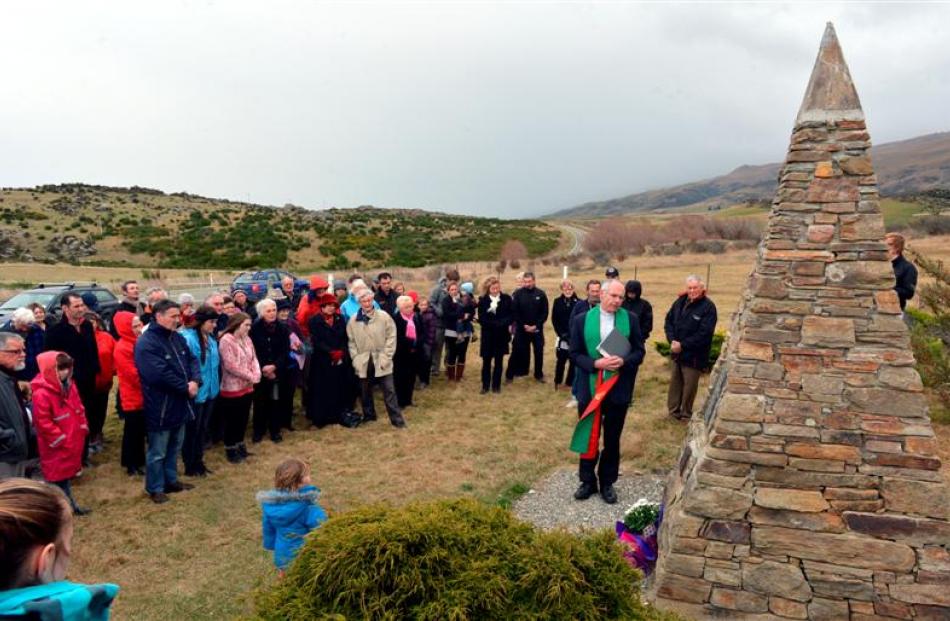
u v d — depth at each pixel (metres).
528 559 2.47
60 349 6.76
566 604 2.38
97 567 4.85
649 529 4.70
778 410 3.85
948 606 3.64
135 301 8.54
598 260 37.97
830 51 4.00
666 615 2.68
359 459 7.10
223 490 6.30
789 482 3.83
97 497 6.11
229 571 4.82
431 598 2.31
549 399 9.41
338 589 2.32
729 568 3.92
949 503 3.62
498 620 2.32
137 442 6.70
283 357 7.71
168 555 5.04
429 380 10.68
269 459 7.15
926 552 3.66
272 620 2.29
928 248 29.39
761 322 3.91
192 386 6.04
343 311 9.10
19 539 1.58
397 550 2.33
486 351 9.68
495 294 9.72
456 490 6.19
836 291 3.81
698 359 7.75
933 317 7.68
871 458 3.73
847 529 3.76
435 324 10.26
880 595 3.73
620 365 5.31
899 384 3.71
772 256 3.92
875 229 3.79
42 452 5.43
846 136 3.89
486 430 8.01
